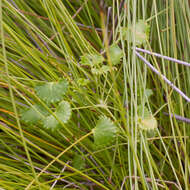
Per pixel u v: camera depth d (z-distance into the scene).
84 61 0.30
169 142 0.34
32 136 0.31
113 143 0.33
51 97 0.28
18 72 0.31
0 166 0.29
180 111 0.33
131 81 0.29
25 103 0.33
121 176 0.33
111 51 0.30
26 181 0.30
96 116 0.33
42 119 0.28
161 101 0.34
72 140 0.32
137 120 0.29
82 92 0.29
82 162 0.32
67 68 0.33
